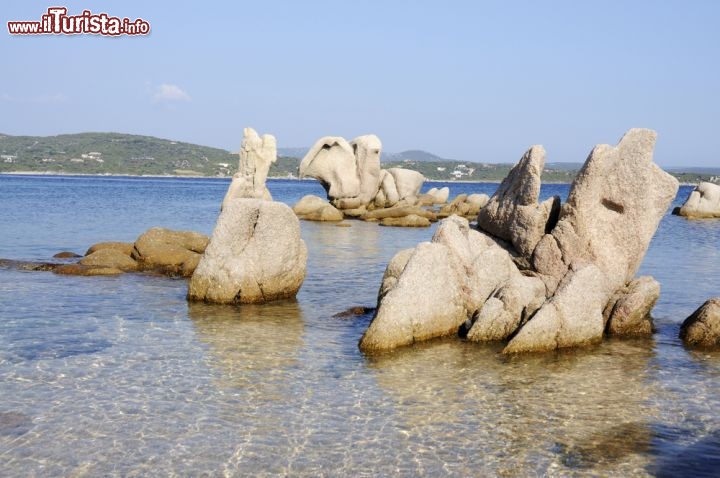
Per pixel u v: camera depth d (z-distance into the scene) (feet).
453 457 32.71
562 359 49.29
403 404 39.40
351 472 30.99
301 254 69.26
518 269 63.72
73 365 44.96
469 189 529.04
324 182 204.64
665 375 45.93
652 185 60.64
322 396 40.37
